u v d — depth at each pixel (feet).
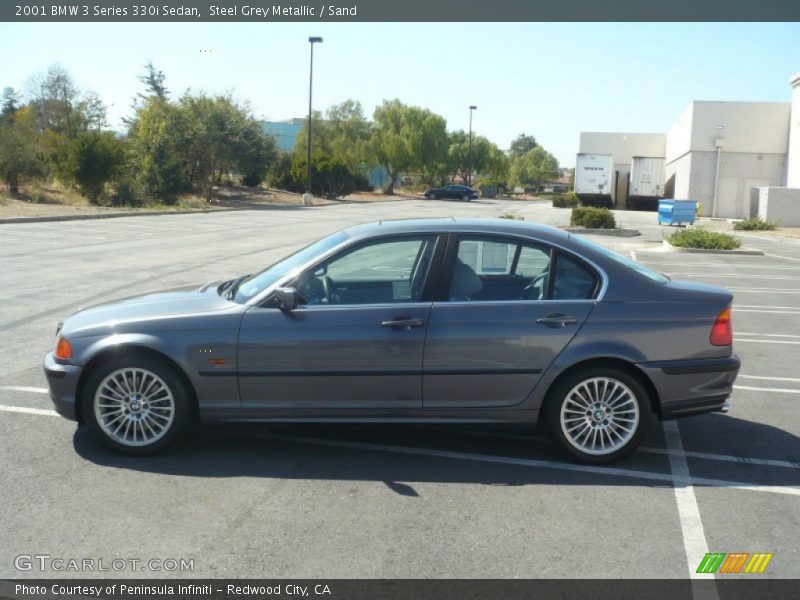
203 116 140.26
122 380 16.74
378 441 18.33
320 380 16.39
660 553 12.82
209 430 18.86
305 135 225.76
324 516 14.07
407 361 16.31
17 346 27.07
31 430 18.48
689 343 16.61
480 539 13.23
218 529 13.48
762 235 95.04
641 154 181.57
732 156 140.97
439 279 16.63
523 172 369.50
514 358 16.38
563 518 14.12
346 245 16.98
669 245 72.43
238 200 151.84
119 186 119.14
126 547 12.78
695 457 17.54
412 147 226.17
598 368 16.55
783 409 21.53
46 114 175.22
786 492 15.55
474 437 18.74
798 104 129.18
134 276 44.32
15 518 13.79
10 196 111.55
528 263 16.89
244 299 17.03
